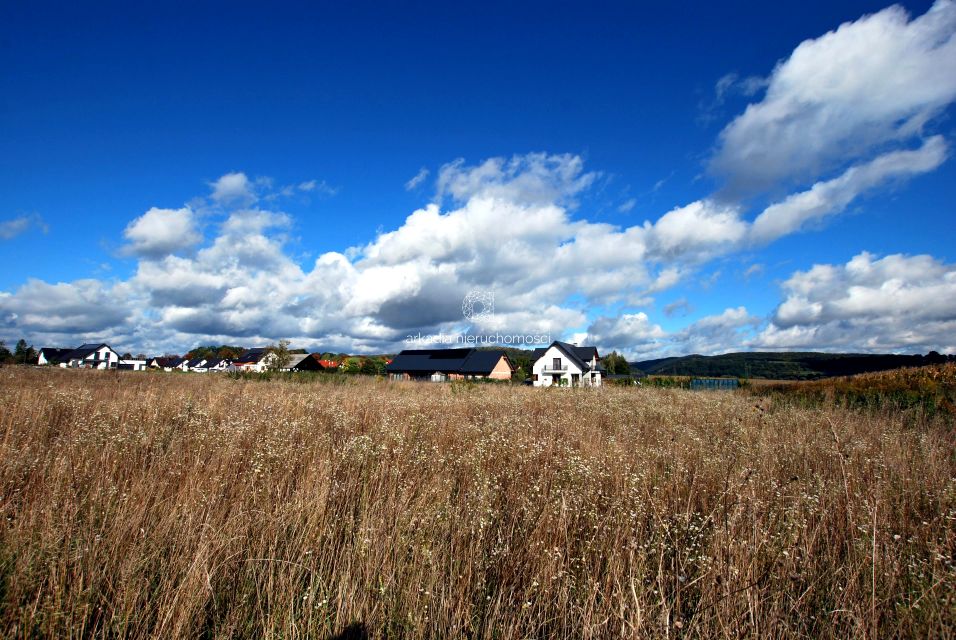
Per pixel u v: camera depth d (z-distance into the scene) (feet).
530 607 9.95
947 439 28.45
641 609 9.25
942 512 13.83
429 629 9.62
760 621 9.29
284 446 20.86
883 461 19.67
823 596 10.71
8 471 15.37
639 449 22.22
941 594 9.61
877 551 11.28
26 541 10.75
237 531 12.23
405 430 25.72
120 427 22.86
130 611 9.11
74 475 15.40
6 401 28.68
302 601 10.08
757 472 17.13
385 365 221.05
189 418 27.30
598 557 11.38
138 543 11.44
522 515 14.33
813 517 13.55
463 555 11.81
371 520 12.57
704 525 12.51
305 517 13.32
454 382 78.13
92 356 247.70
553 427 29.66
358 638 9.23
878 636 9.37
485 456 20.56
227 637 9.10
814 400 53.57
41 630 8.60
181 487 15.11
